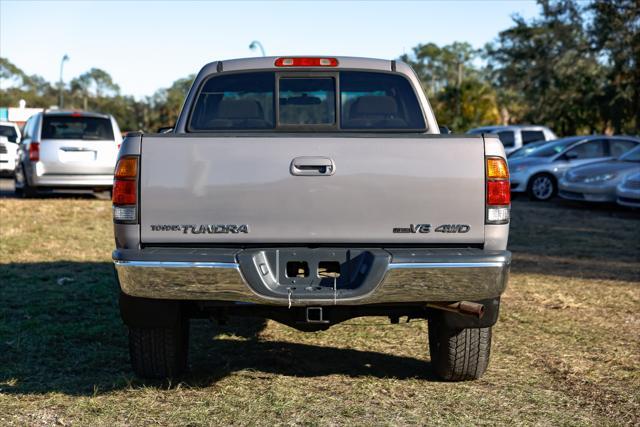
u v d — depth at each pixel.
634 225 14.13
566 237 12.42
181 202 4.32
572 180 17.17
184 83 99.75
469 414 4.37
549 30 48.44
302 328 4.69
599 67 49.97
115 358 5.48
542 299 7.63
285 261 4.34
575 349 5.82
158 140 4.33
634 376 5.13
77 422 4.21
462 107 61.91
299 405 4.50
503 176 4.38
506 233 4.41
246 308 4.60
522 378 5.08
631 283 8.57
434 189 4.35
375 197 4.34
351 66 5.48
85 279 8.34
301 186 4.33
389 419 4.28
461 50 117.12
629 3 43.91
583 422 4.26
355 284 4.32
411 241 4.37
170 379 4.91
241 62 5.47
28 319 6.53
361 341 6.04
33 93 114.12
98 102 115.31
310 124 5.43
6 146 24.80
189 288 4.21
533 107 54.19
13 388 4.78
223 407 4.46
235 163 4.33
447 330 4.76
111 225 12.95
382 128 5.46
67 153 16.09
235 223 4.34
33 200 16.95
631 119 46.66
